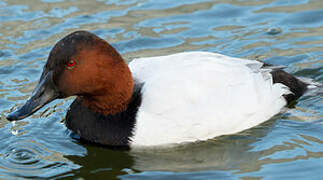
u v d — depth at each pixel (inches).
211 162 298.0
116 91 297.3
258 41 428.5
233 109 303.9
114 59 291.6
